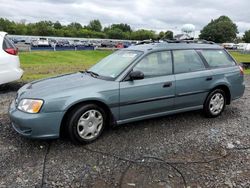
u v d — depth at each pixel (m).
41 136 3.90
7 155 3.80
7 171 3.41
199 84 5.15
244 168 3.60
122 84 4.38
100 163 3.66
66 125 4.08
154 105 4.71
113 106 4.32
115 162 3.69
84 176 3.35
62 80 4.62
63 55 31.27
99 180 3.28
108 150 4.02
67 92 4.02
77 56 32.19
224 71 5.53
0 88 7.98
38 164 3.59
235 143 4.35
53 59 26.08
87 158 3.78
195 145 4.24
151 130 4.80
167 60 4.93
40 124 3.84
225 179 3.33
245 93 8.00
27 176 3.32
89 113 4.16
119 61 4.91
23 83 8.76
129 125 4.99
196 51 5.34
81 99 4.03
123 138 4.44
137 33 114.31
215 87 5.41
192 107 5.23
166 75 4.82
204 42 5.73
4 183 3.17
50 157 3.78
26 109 3.90
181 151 4.04
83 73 5.12
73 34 112.81
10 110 4.16
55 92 4.01
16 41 55.97
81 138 4.12
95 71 5.04
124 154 3.91
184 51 5.18
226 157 3.88
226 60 5.76
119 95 4.34
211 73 5.32
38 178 3.28
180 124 5.12
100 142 4.28
